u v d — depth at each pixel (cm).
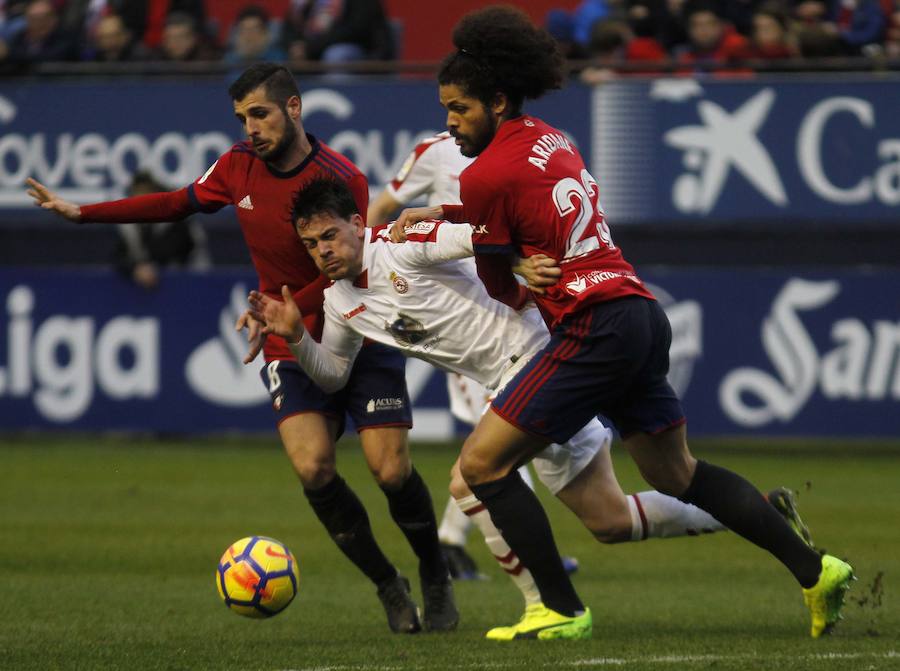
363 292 1959
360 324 1973
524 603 2402
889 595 2380
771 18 4806
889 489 3947
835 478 4178
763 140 4594
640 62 4666
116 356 4750
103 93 4731
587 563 2880
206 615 2236
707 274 4594
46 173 4766
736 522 1898
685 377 4606
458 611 2292
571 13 6128
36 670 1752
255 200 2105
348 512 2061
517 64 1823
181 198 2164
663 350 1859
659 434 1875
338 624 2161
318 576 2686
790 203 4594
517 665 1725
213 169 2156
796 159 4588
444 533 2728
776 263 4847
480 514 2098
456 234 1869
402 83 4644
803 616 2197
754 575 2711
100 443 5075
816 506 3609
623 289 1816
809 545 1953
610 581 2633
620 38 4925
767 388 4581
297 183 2081
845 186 4578
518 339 1945
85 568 2738
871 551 2928
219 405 4719
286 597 1923
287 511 3538
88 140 4747
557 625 1923
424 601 2127
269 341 2120
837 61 4631
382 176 4662
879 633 1980
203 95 4703
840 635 1959
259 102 2028
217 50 5341
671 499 2011
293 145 2081
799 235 4822
